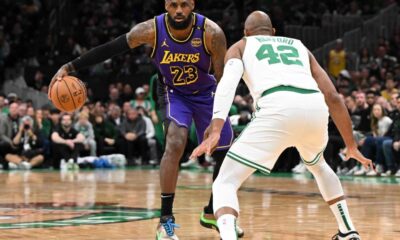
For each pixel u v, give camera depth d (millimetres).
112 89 19062
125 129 17516
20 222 6121
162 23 5273
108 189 9969
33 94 20578
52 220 6270
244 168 4348
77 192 9406
